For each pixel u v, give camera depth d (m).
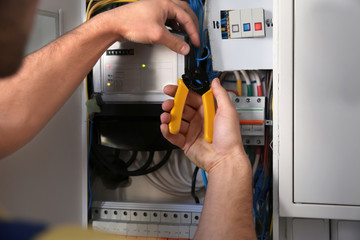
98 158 1.08
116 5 1.05
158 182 1.15
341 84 0.82
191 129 0.84
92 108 0.99
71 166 1.00
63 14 0.96
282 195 0.86
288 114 0.85
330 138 0.83
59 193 0.96
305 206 0.85
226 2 0.98
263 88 1.09
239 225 0.65
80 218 1.03
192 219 1.02
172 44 0.82
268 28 0.97
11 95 0.76
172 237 1.01
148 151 1.12
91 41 0.80
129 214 1.06
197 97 0.86
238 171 0.74
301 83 0.84
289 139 0.85
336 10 0.82
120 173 1.09
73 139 1.00
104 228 1.05
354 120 0.82
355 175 0.83
